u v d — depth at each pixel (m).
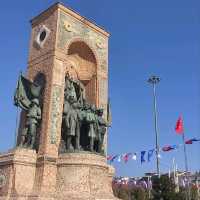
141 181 51.94
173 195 47.91
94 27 40.00
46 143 30.81
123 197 58.78
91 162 30.23
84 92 37.62
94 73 39.34
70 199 27.92
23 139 32.28
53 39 35.00
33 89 33.44
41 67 35.12
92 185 29.56
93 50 39.25
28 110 33.12
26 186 29.45
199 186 61.28
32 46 37.50
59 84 33.59
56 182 29.91
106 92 39.59
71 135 32.38
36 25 38.25
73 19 37.44
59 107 32.81
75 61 39.53
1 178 30.25
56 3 36.28
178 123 46.62
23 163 29.92
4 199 28.48
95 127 33.78
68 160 30.09
